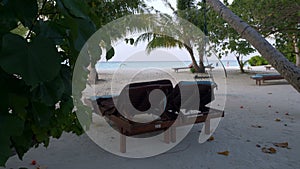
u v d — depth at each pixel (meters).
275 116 4.98
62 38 0.94
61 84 0.94
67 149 3.32
